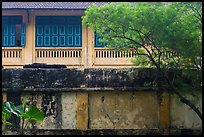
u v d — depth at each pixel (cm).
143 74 1430
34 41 2133
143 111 1430
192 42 1223
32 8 2092
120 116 1431
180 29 1216
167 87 1413
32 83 1434
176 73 1390
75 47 2125
